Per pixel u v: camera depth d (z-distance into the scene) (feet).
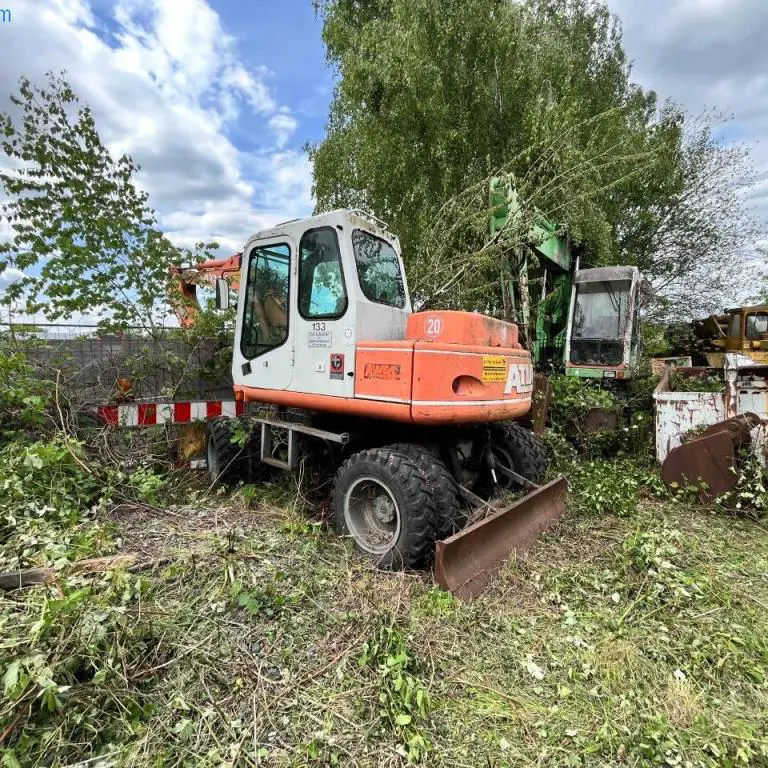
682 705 5.78
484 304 19.30
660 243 42.91
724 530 11.00
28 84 14.03
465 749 5.15
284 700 5.60
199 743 4.95
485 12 22.49
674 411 14.20
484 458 11.90
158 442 14.44
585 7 37.45
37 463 9.75
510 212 17.84
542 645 6.91
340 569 8.61
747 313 32.35
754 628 7.25
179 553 8.53
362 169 26.13
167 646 6.19
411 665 6.22
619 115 28.04
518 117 23.38
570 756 5.04
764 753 5.02
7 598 6.56
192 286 19.02
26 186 14.23
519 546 9.57
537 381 16.33
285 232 11.17
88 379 14.58
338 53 29.86
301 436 11.89
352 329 9.69
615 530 10.87
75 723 4.88
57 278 14.55
